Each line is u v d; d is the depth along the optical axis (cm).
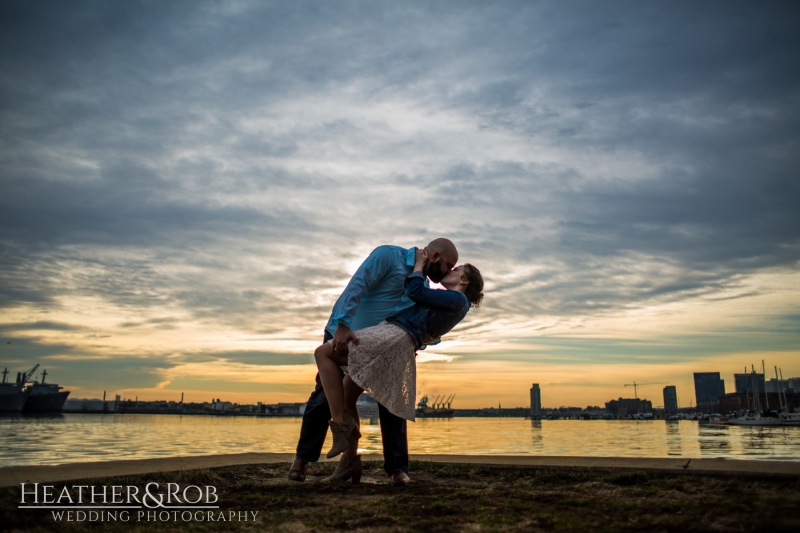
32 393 11544
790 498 200
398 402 267
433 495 236
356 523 188
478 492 245
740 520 171
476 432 6225
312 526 185
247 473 335
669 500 214
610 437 4894
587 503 211
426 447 2739
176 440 3127
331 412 268
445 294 279
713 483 251
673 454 2412
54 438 3042
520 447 2908
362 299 289
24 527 196
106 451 2009
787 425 9162
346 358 272
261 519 203
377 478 318
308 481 301
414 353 280
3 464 1159
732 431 6794
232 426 7081
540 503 218
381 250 283
